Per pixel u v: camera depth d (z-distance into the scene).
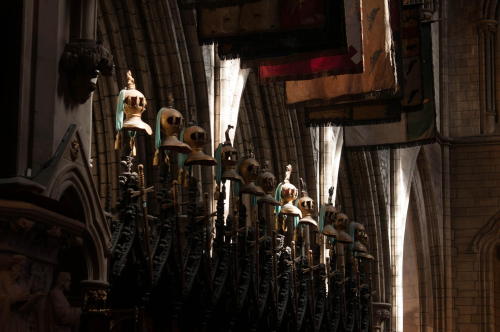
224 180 23.75
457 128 46.94
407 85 30.09
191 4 19.44
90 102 15.76
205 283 22.16
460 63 47.47
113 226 18.61
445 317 45.16
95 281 15.61
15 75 14.22
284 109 32.12
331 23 20.44
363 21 25.64
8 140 14.03
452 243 45.97
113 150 24.48
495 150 46.31
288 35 19.98
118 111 19.19
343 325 30.64
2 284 13.08
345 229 30.66
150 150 24.88
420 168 44.16
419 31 30.22
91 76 15.27
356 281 32.28
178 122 20.78
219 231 23.16
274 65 22.72
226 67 26.72
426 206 45.00
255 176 24.62
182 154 22.12
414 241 45.12
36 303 13.69
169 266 20.55
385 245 39.25
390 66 25.53
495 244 45.78
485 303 45.41
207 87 26.08
